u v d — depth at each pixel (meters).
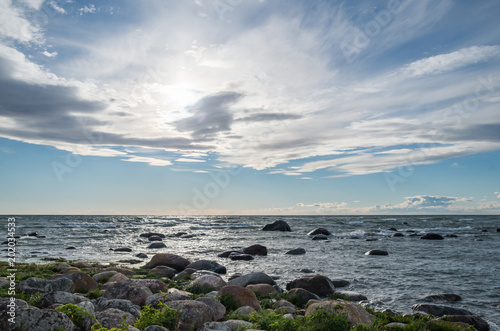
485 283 18.31
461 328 10.13
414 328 9.81
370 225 79.81
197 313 8.12
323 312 8.45
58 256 27.44
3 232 50.94
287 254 29.97
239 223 93.75
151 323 7.56
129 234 51.66
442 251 31.70
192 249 33.84
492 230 62.50
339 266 23.64
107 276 16.16
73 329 6.60
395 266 23.55
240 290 11.54
